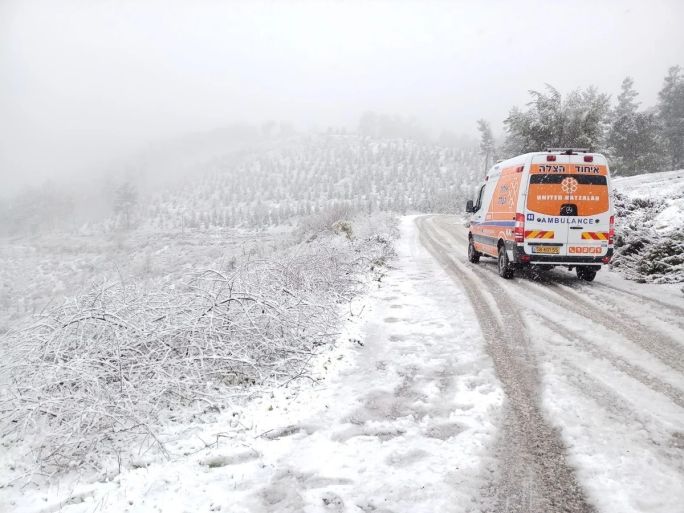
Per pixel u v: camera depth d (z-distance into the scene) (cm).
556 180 957
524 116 2862
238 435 369
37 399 387
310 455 332
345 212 2983
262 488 295
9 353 459
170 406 425
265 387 464
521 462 307
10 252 7275
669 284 916
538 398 407
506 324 655
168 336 491
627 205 1523
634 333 596
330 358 538
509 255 1014
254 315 552
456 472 298
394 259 1413
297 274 830
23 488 315
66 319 480
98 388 395
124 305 524
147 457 342
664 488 272
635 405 387
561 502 265
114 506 285
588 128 2770
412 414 389
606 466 298
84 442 355
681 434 336
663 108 4925
